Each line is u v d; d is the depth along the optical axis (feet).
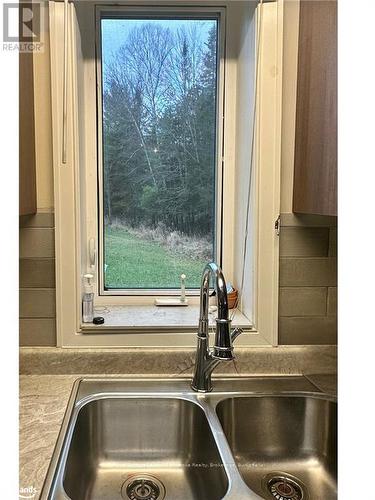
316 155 3.46
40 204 3.81
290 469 3.53
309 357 4.02
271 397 3.62
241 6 4.30
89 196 4.46
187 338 3.96
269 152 3.93
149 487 3.29
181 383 3.78
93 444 3.46
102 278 4.59
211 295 4.50
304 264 4.05
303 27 3.71
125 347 3.92
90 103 4.40
